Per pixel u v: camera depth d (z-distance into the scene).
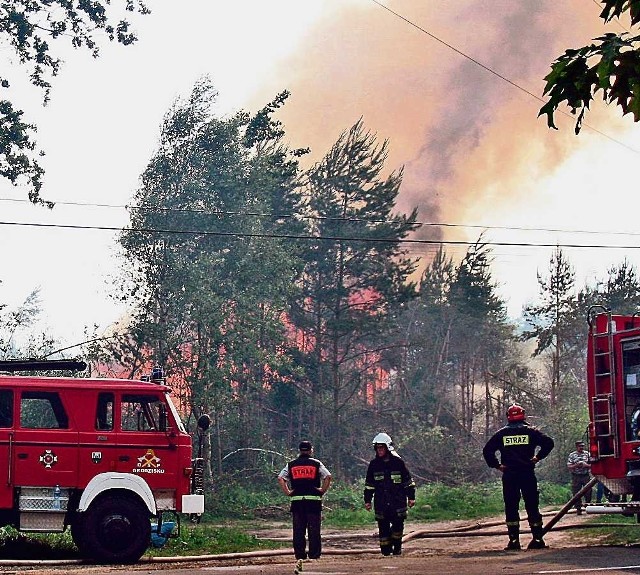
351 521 26.78
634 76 4.93
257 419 41.41
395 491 14.18
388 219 49.50
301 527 13.25
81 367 15.91
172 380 34.44
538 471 41.00
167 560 14.41
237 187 36.31
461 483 42.84
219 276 35.47
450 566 11.85
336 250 49.28
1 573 12.28
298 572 11.55
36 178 32.06
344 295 48.81
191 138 36.62
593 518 20.44
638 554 12.62
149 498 14.20
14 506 14.02
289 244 38.34
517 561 12.25
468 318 59.25
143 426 14.48
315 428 48.38
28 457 14.08
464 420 55.38
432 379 57.72
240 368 38.06
